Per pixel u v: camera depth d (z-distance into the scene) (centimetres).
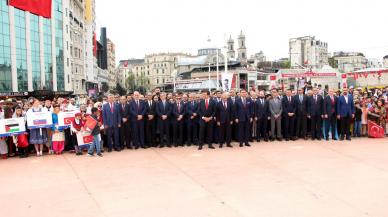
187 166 1097
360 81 4016
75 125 1291
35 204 794
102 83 9638
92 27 7938
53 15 5119
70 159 1227
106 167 1103
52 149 1335
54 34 5159
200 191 859
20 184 945
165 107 1405
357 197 804
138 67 18438
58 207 772
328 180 936
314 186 886
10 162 1202
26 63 4575
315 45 14638
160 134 1407
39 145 1326
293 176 975
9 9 4269
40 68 4859
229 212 724
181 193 846
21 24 4484
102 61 10331
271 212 720
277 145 1409
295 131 1530
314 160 1153
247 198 805
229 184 910
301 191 849
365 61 17488
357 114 1578
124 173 1030
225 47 3728
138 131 1395
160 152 1316
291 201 783
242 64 8794
